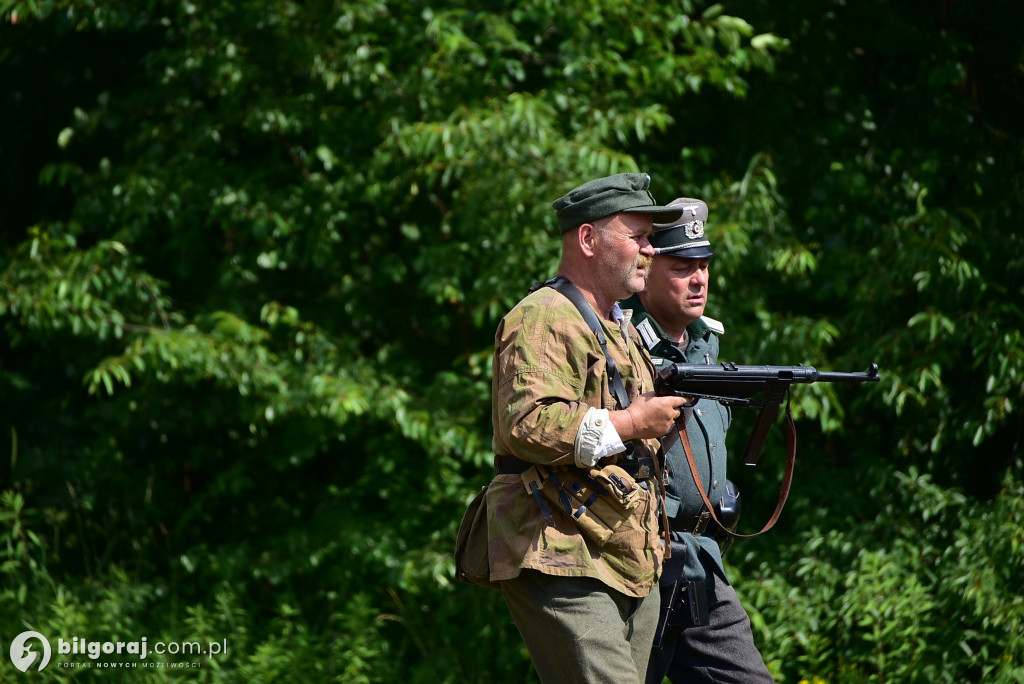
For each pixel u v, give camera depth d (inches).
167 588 816.3
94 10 792.9
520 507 379.6
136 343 756.0
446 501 816.3
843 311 823.1
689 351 516.4
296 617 807.7
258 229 792.9
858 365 746.2
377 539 794.8
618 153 719.7
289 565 805.9
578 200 391.5
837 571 718.5
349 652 724.7
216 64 794.8
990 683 650.8
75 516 890.7
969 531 715.4
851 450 818.2
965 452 770.8
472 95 779.4
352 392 745.0
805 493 776.3
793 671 703.7
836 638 706.2
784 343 724.0
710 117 852.6
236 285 839.7
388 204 811.4
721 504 512.1
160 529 887.7
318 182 808.9
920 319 698.2
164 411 855.1
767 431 436.1
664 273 498.3
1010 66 834.8
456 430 765.9
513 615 394.9
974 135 811.4
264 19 786.2
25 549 840.3
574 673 373.4
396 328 882.8
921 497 727.1
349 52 772.6
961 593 678.5
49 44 888.9
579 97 781.9
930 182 788.6
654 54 771.4
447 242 814.5
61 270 774.5
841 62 834.8
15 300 765.3
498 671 753.0
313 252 810.2
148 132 831.7
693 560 479.5
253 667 709.3
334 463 906.7
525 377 366.6
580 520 371.2
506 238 727.1
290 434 840.3
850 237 807.1
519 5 764.6
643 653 405.7
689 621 476.1
